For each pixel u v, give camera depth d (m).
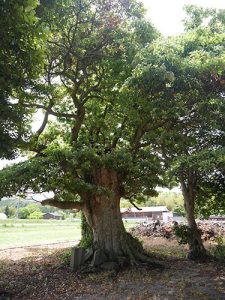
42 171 10.19
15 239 24.77
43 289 10.61
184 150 13.54
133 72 9.73
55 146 12.52
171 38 11.21
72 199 13.70
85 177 13.45
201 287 10.12
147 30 12.87
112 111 14.41
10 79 5.25
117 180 13.84
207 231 21.83
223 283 10.47
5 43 4.64
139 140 13.98
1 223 42.78
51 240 24.34
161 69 9.16
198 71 9.58
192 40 10.85
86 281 11.33
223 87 10.15
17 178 9.88
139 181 13.12
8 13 4.25
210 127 11.61
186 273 11.96
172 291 9.80
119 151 12.08
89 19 12.54
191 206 15.12
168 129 12.84
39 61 5.11
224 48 10.54
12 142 7.15
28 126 9.80
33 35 4.62
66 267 13.30
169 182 12.41
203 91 10.23
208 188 15.72
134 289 10.20
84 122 14.93
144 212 59.91
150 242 20.81
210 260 14.22
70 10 11.41
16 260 15.50
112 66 12.80
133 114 12.09
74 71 13.80
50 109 13.48
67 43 12.72
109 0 12.56
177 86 9.91
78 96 15.08
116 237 13.41
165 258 14.84
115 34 12.68
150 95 10.39
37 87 7.94
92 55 13.05
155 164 12.48
